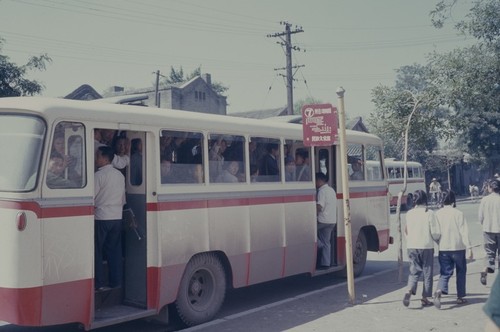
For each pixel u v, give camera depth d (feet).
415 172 124.16
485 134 138.00
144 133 24.07
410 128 40.91
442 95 40.68
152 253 23.80
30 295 19.20
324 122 29.50
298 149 32.58
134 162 24.66
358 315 26.89
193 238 25.31
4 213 19.51
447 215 28.60
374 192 39.29
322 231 34.47
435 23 47.26
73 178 20.94
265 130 29.91
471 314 26.58
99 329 25.79
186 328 25.43
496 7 48.37
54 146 20.39
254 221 28.76
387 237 40.68
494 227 33.63
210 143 26.73
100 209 23.08
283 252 30.55
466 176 180.14
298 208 31.86
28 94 58.80
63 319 20.24
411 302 29.58
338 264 35.35
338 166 35.63
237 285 27.71
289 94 96.53
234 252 27.50
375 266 43.86
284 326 25.20
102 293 23.63
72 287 20.51
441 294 28.37
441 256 28.43
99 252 23.09
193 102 159.43
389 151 145.18
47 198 19.97
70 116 20.93
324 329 24.47
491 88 45.52
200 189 25.88
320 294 32.42
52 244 19.97
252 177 28.99
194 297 26.13
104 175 23.16
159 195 23.94
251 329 24.82
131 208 24.59
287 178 31.37
